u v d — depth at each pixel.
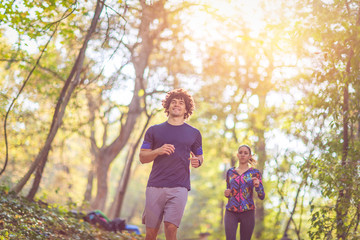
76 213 10.17
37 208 8.08
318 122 7.33
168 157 4.77
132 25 8.88
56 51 11.27
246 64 15.98
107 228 10.38
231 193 5.96
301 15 6.72
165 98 5.32
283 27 7.26
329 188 6.16
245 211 5.88
